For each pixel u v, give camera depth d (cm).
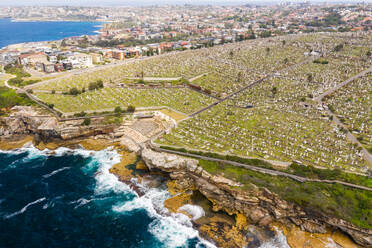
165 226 13862
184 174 16588
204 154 17362
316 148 18038
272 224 13988
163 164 16462
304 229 13600
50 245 12638
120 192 16138
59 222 13938
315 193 13975
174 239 13138
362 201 13425
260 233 13475
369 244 12394
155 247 12731
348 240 13000
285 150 17775
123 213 14612
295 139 19100
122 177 17362
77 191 16138
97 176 17475
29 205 14938
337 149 17875
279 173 15600
